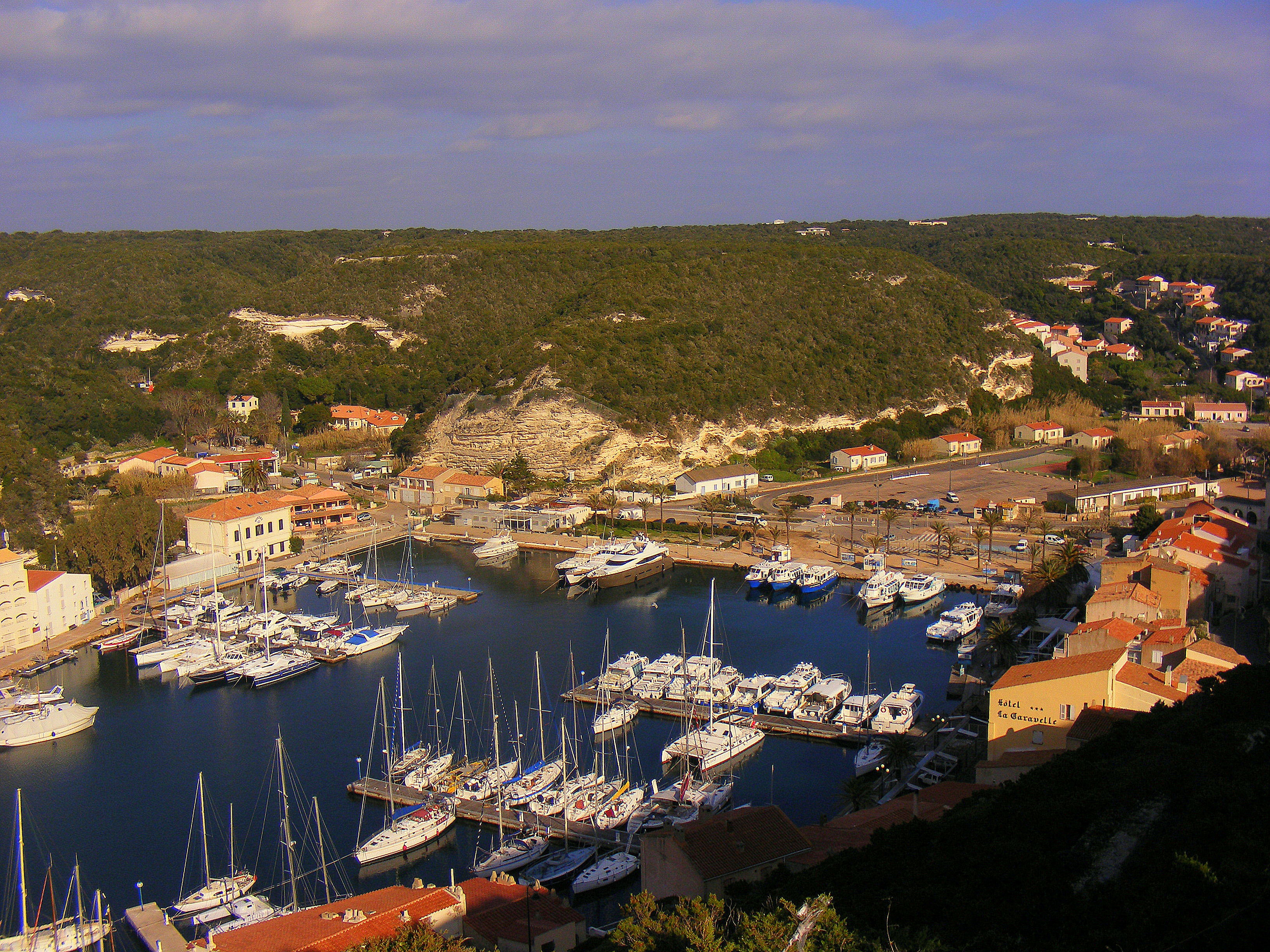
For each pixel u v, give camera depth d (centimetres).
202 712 12088
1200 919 4447
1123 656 8900
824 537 19225
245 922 7762
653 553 17900
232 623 14812
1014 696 8694
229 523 18125
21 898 7681
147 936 7612
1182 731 6988
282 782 9800
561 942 6378
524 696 12325
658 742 11025
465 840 9181
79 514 19712
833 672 12812
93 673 13438
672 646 14050
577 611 15812
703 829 6781
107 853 9025
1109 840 5706
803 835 7081
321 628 14562
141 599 16338
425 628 15138
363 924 6156
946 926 5162
